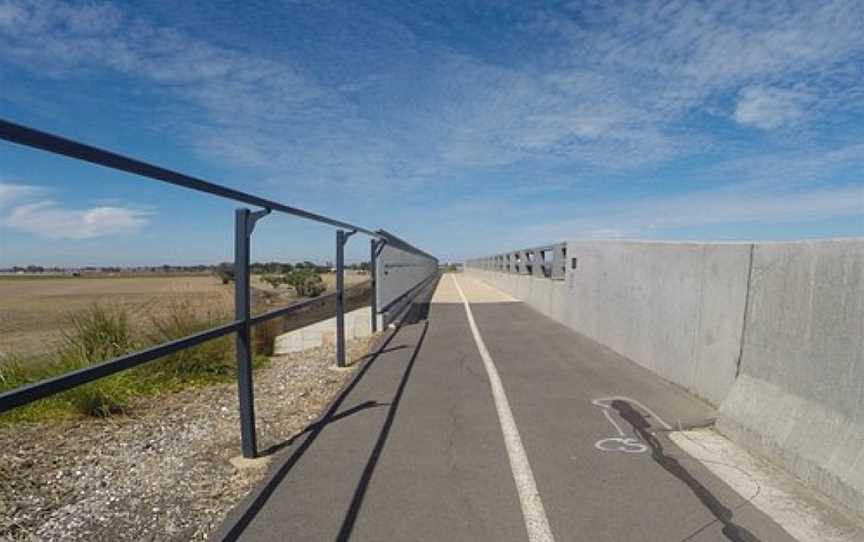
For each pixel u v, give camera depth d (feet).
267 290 40.40
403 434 17.11
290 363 30.99
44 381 7.88
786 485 13.16
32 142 7.39
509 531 11.18
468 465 14.56
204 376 26.81
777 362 15.53
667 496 12.63
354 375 25.59
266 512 12.00
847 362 12.77
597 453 15.33
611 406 19.86
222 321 28.94
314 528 11.32
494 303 64.90
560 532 11.10
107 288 42.96
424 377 24.94
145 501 12.87
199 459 15.46
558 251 46.68
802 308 14.46
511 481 13.52
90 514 12.25
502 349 32.12
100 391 20.94
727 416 16.69
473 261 191.52
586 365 27.25
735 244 18.07
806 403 14.07
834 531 11.07
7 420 19.51
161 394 24.04
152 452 16.24
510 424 17.94
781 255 15.48
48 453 16.21
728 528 11.19
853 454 12.09
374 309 39.17
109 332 26.91
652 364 25.34
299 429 18.02
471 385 23.29
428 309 57.41
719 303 19.08
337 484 13.43
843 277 12.99
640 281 26.99
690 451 15.43
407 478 13.76
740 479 13.52
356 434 17.16
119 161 9.47
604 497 12.62
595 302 34.91
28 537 11.23
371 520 11.66
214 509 12.41
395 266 48.49
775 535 10.91
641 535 10.96
